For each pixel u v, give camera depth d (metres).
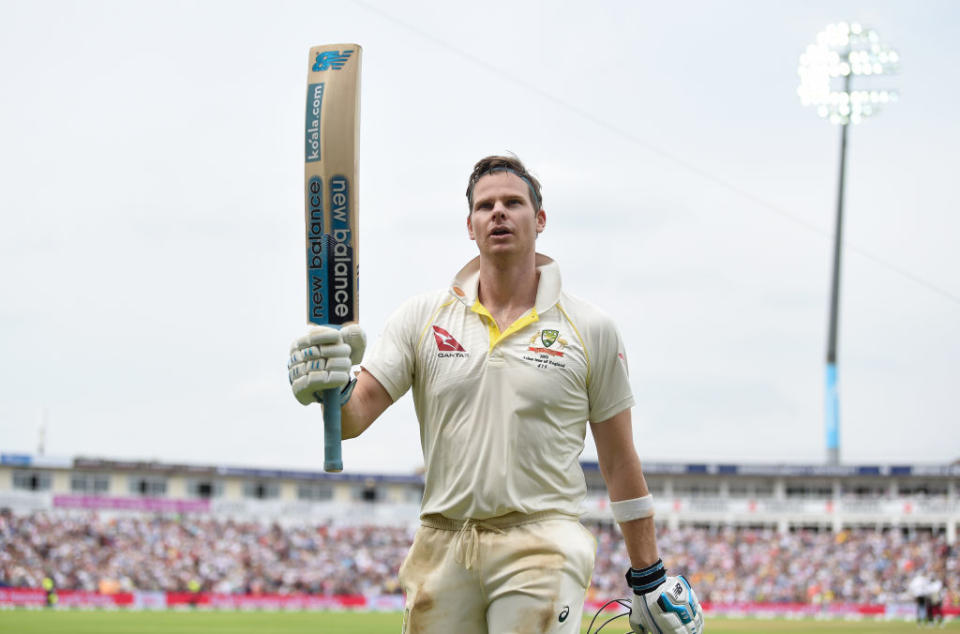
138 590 91.88
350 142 7.61
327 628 60.53
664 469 130.50
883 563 103.75
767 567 105.81
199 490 122.31
